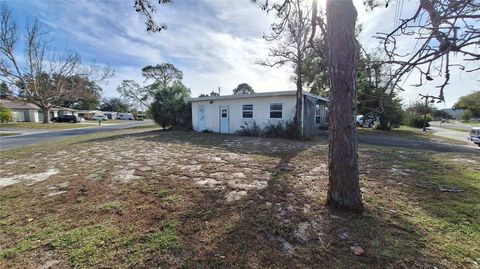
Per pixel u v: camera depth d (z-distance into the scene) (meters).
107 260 2.12
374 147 9.10
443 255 2.16
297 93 11.66
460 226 2.70
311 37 4.08
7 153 8.27
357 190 3.01
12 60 26.64
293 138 11.55
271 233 2.55
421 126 28.16
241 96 13.63
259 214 2.99
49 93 30.41
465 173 5.06
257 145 9.28
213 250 2.25
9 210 3.27
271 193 3.75
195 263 2.07
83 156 7.25
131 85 36.91
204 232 2.58
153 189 4.00
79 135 15.98
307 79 13.20
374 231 2.57
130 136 13.41
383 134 16.62
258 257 2.14
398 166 5.69
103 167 5.68
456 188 4.02
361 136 14.89
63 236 2.54
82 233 2.59
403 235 2.49
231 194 3.72
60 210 3.24
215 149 8.27
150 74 36.81
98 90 34.69
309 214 2.96
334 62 2.89
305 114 12.72
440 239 2.42
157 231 2.62
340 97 2.90
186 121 17.03
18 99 29.25
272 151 7.80
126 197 3.67
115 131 18.88
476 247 2.29
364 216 2.89
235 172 5.07
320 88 16.91
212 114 15.31
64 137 14.88
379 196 3.62
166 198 3.59
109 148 8.84
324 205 3.20
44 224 2.83
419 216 2.94
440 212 3.06
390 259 2.09
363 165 5.79
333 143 3.04
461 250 2.23
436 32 1.79
